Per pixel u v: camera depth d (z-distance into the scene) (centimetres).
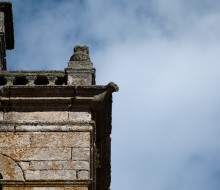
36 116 2312
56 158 2227
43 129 2280
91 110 2344
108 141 2456
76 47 2486
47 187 2178
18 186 2177
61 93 2339
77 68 2412
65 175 2198
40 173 2200
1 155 2228
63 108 2330
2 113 2317
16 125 2284
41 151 2241
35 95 2338
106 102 2373
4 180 2177
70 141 2261
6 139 2259
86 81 2388
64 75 2414
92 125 2295
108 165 2497
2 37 2745
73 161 2225
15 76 2408
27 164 2216
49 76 2406
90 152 2247
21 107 2327
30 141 2259
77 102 2338
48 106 2331
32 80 2402
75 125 2292
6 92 2331
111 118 2416
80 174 2200
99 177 2528
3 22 2772
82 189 2177
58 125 2289
